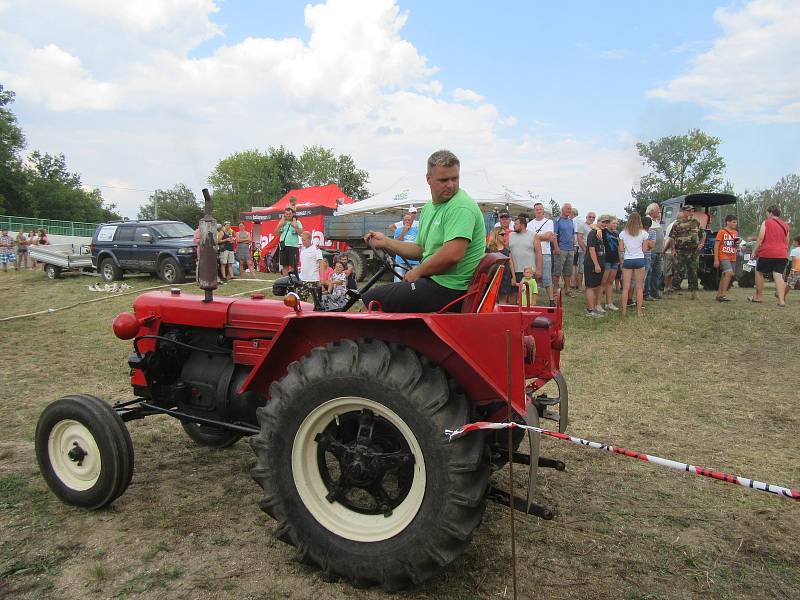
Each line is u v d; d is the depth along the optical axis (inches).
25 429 178.9
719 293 410.9
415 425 93.1
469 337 96.7
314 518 102.3
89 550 110.6
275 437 103.9
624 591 100.3
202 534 117.4
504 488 139.9
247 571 104.5
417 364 96.4
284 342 114.7
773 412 201.6
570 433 182.7
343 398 98.9
